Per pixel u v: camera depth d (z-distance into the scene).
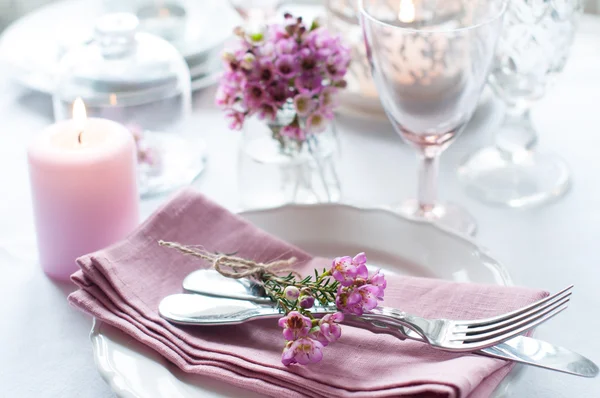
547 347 0.58
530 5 0.75
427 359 0.58
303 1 1.15
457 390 0.53
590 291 0.69
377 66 0.71
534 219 0.76
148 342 0.60
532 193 0.79
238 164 0.78
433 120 0.72
